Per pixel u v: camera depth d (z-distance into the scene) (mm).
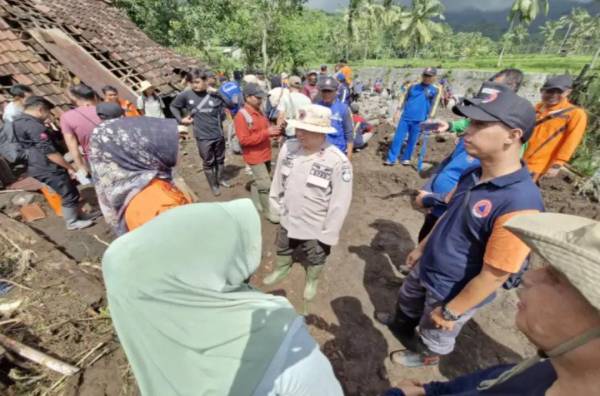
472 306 1449
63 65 6508
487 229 1343
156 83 8594
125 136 1197
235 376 619
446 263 1583
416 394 1120
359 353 2326
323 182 2133
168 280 624
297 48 24594
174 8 15172
